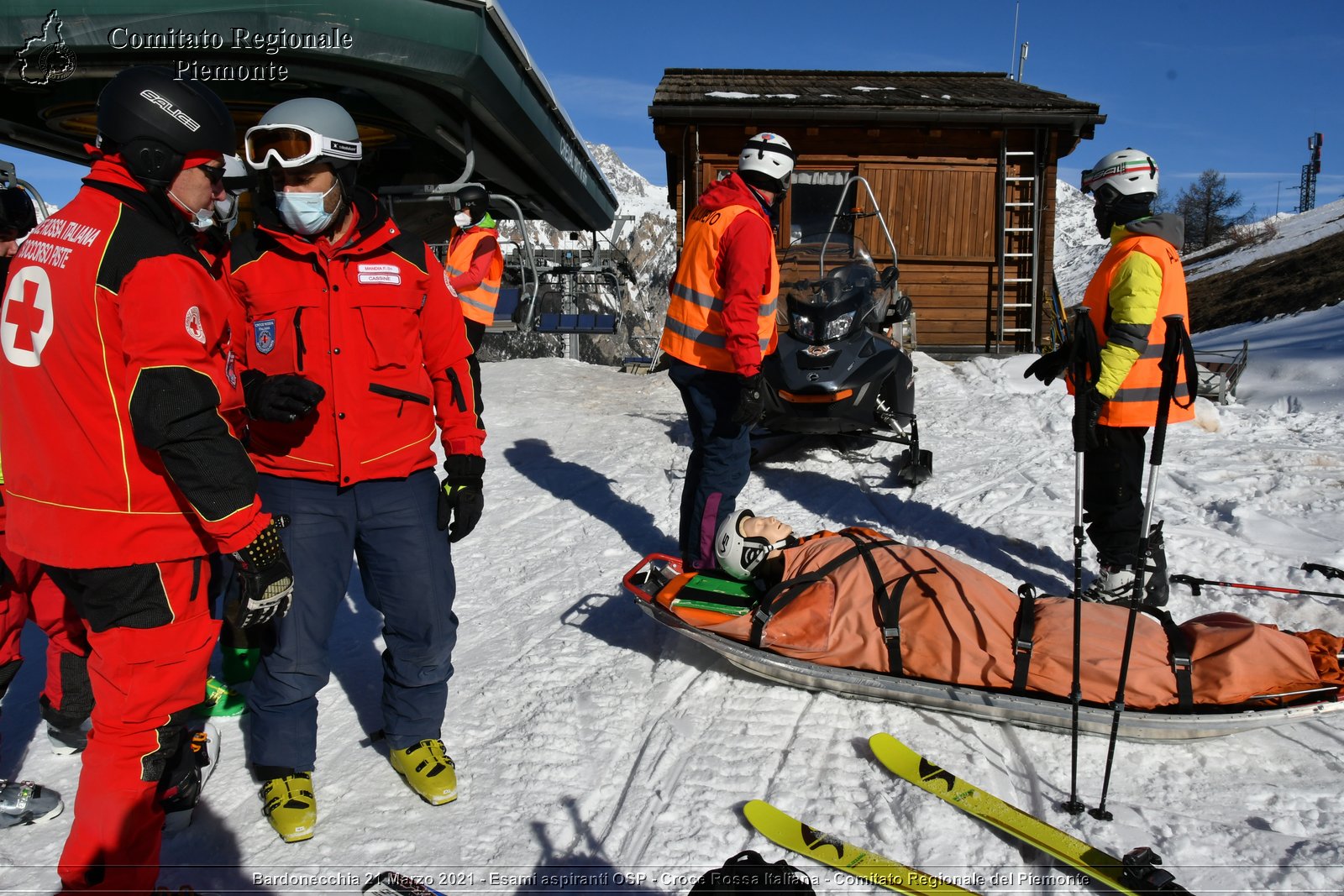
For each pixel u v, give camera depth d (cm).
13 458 203
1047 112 1127
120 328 194
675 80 1415
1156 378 369
